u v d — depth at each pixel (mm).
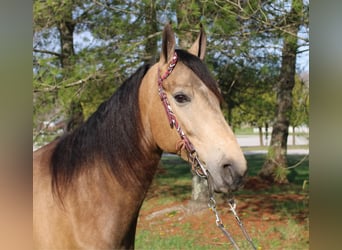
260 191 7664
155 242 4793
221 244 4727
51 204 1930
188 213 6020
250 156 13320
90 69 4086
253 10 3867
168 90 1868
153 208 6543
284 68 6117
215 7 3977
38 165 2080
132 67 4484
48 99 4258
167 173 10336
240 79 6082
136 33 4379
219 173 1728
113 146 1929
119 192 1909
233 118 7871
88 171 1933
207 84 1841
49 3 4078
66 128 5141
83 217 1866
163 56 1910
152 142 1959
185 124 1824
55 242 1886
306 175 9133
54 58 4172
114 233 1894
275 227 5293
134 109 1960
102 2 4445
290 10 3998
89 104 5355
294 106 5406
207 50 4652
